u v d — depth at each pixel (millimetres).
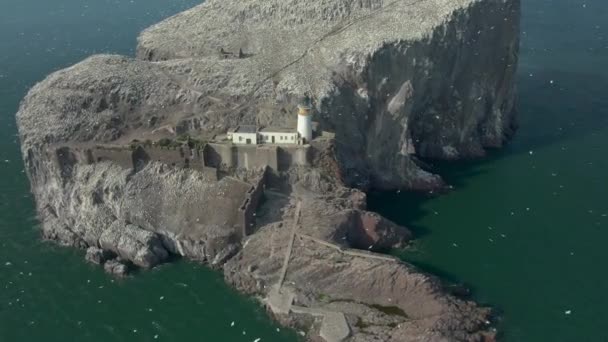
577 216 130625
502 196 140000
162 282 114688
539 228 127250
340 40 152750
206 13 177125
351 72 145000
